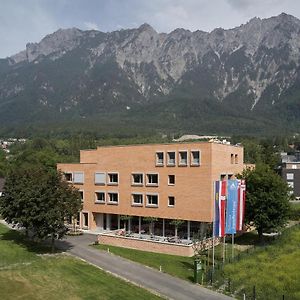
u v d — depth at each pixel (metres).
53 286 40.12
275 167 156.62
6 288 38.75
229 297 38.81
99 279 43.19
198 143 66.44
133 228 74.19
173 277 45.31
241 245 63.59
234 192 49.75
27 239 64.25
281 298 38.25
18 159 155.88
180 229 68.88
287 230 70.69
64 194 55.91
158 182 70.00
